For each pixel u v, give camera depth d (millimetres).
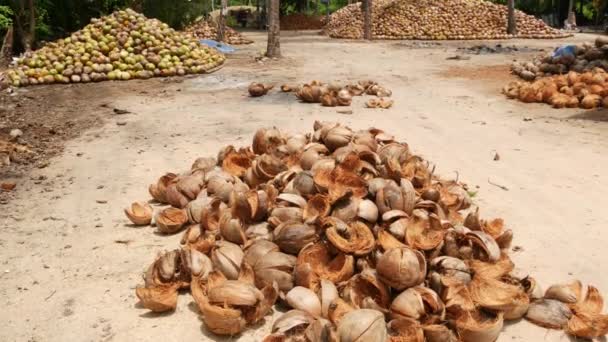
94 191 3859
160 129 5633
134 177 4137
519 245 2977
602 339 2168
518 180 4059
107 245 3004
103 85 8344
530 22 19000
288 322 2027
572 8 26016
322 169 2930
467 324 2076
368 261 2426
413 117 6230
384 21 19359
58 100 7281
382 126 5746
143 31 9359
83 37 8984
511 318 2266
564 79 7352
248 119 6020
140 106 6859
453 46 15570
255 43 17344
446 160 4566
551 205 3555
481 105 6977
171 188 3371
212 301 2199
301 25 26250
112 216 3410
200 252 2514
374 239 2488
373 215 2629
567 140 5230
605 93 6785
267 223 2824
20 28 11445
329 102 6680
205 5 18516
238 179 3406
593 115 6289
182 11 16953
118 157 4664
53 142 5219
